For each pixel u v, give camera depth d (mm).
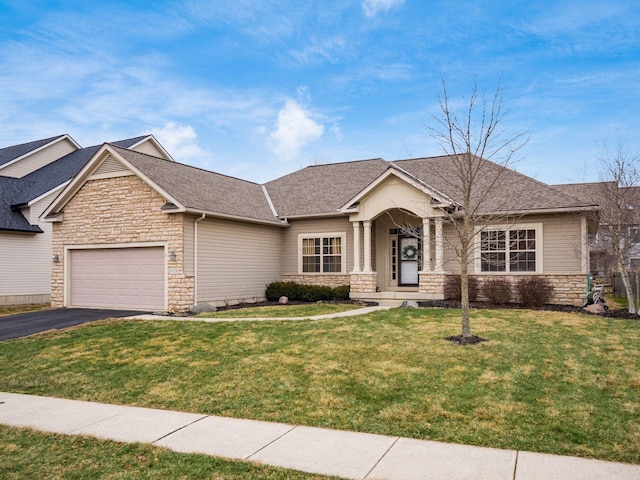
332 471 5098
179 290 17188
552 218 17391
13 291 24672
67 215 19734
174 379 8867
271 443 5949
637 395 7074
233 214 18938
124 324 14219
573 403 6836
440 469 5051
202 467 5312
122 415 7242
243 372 8977
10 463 5602
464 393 7328
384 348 9992
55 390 8727
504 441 5754
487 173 19891
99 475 5227
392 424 6414
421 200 18375
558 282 17031
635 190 17266
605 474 4840
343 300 19641
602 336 10781
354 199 19609
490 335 10930
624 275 15008
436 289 18203
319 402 7340
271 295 20969
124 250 18609
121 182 18531
